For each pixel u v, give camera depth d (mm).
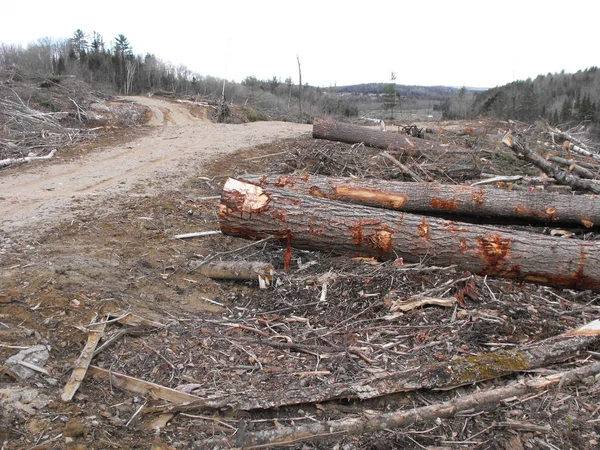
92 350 3352
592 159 11086
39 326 3547
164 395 3061
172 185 7828
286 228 4801
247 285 4715
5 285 4012
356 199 6285
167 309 4125
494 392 3061
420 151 9664
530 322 3939
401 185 6398
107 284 4289
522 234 4594
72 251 4930
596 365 3301
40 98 15805
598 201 6125
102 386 3115
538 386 3156
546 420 2934
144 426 2826
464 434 2840
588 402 3074
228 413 2973
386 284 4359
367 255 4859
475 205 6293
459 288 4293
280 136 12945
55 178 8055
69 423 2707
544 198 6219
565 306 4336
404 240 4656
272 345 3670
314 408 3023
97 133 12656
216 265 4840
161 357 3436
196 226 6156
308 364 3463
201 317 4086
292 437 2697
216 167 9227
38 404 2850
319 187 6293
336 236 4770
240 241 5781
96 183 7770
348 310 4129
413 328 3846
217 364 3432
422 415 2863
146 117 21172
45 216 5922
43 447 2543
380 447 2730
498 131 14227
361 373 3322
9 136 10938
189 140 12008
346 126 10289
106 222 5887
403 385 3145
